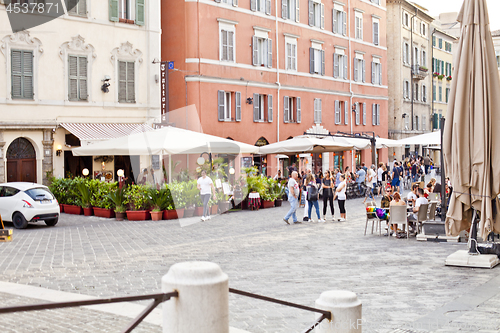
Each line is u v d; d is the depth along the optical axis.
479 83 9.15
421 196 14.12
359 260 10.49
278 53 32.84
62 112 22.86
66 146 23.00
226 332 2.98
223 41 29.09
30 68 21.88
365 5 42.22
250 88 30.72
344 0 39.44
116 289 8.06
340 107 39.56
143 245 12.58
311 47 35.84
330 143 25.84
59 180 21.17
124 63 25.12
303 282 8.50
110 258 10.84
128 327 2.64
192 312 2.87
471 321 6.21
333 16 38.19
